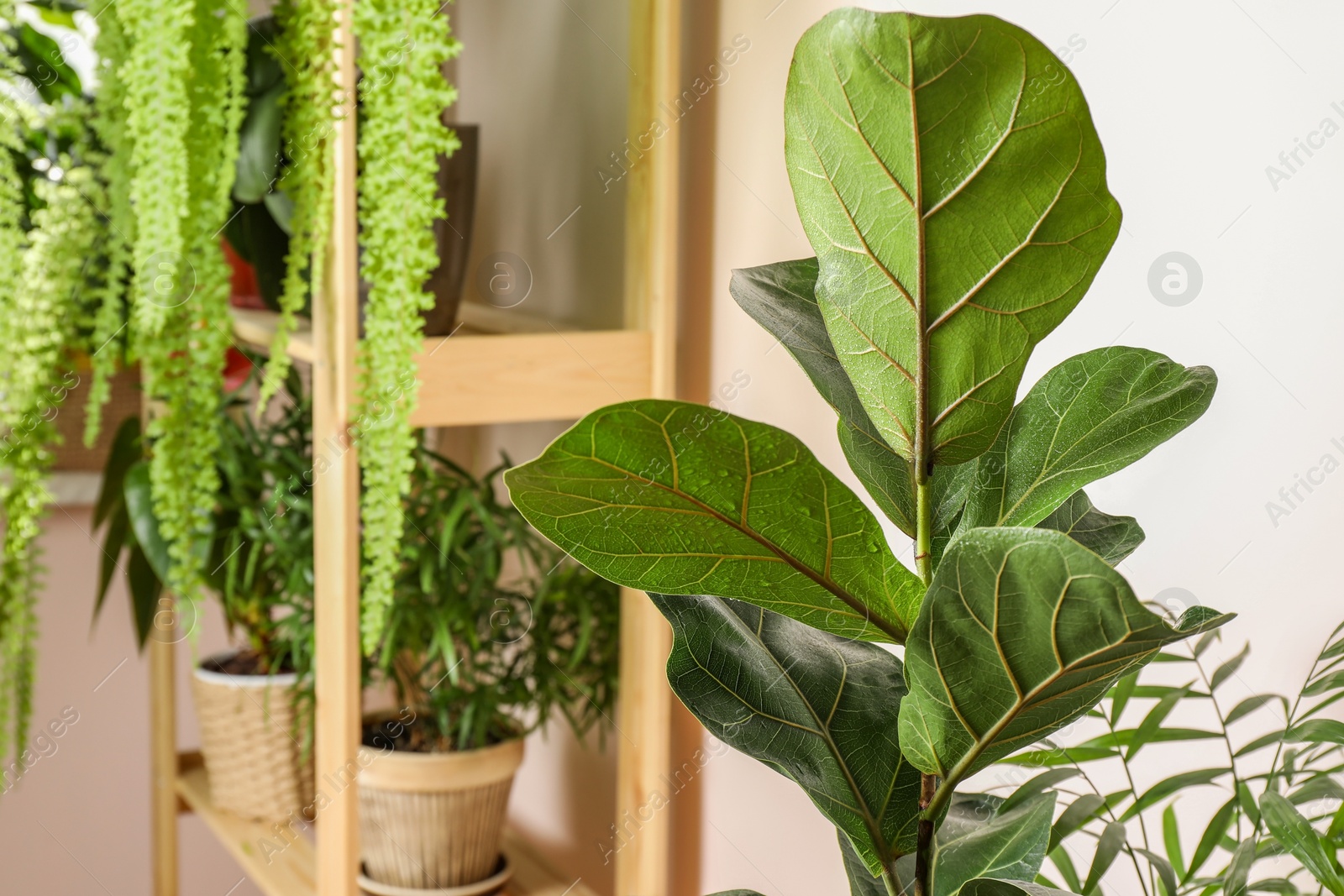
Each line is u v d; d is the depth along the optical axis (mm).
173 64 1182
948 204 328
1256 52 840
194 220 1269
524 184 1675
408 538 1398
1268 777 729
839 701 448
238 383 1849
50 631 1912
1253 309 858
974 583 320
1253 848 680
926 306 347
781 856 1328
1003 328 348
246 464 1561
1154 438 408
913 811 429
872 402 374
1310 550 828
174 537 1513
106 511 1680
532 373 1271
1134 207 950
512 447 1701
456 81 1678
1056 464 423
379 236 1128
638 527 361
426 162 1115
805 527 362
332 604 1213
